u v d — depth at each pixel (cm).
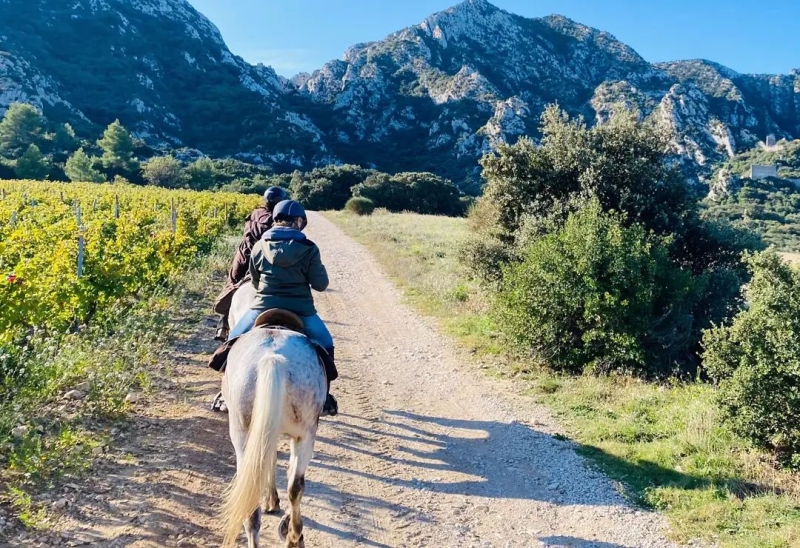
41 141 9512
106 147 8819
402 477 581
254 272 476
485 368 941
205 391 749
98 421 617
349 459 613
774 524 472
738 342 657
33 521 428
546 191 1323
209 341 971
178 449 585
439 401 799
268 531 465
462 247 1425
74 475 507
